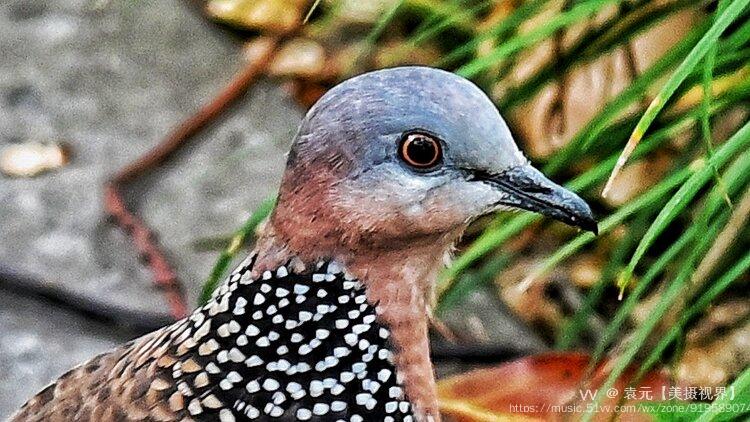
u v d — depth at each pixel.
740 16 1.27
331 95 1.20
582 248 1.36
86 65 1.42
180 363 1.21
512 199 1.21
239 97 1.39
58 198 1.37
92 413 1.21
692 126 1.29
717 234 1.26
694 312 1.24
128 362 1.21
